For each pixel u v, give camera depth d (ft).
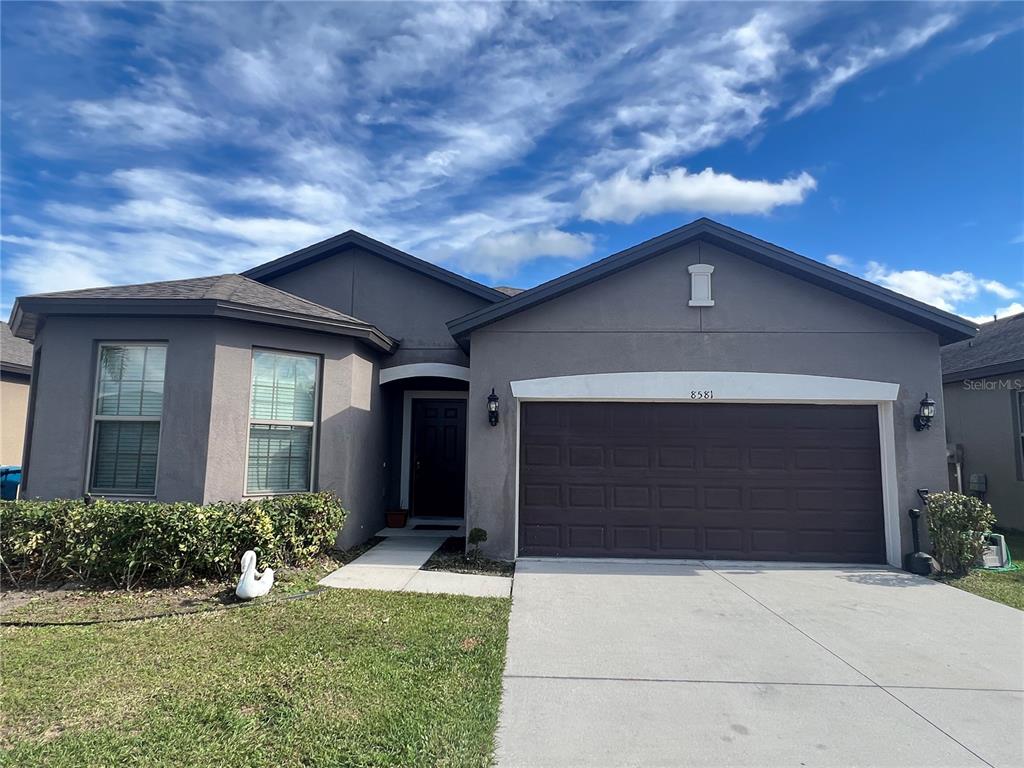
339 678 13.00
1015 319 46.21
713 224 26.48
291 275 36.09
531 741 10.67
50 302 23.65
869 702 12.44
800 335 26.99
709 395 26.81
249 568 19.13
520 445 27.45
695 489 26.99
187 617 17.24
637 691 12.84
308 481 27.09
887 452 26.50
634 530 26.86
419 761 9.80
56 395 24.29
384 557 26.35
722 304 27.27
